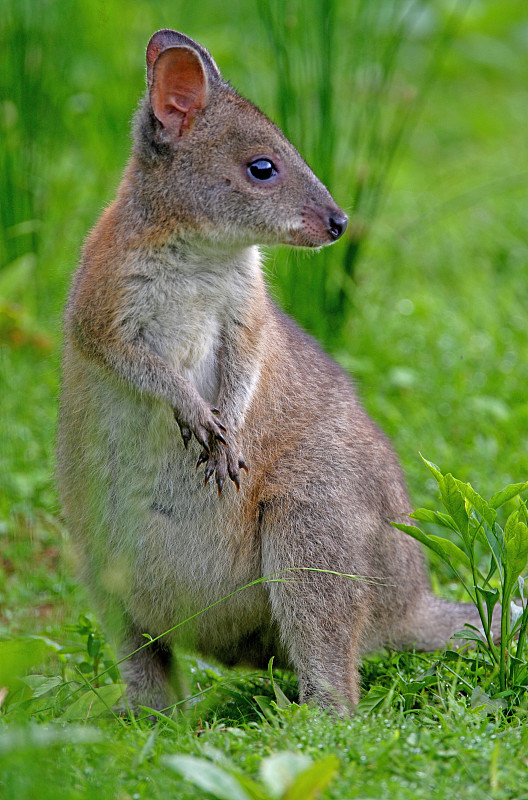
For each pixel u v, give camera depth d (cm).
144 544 908
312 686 866
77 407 922
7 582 1087
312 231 923
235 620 923
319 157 1446
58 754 652
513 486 808
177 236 887
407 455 1269
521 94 2489
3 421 1277
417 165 2188
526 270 1748
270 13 1439
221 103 918
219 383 927
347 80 1575
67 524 960
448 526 822
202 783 568
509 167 2103
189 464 901
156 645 939
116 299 872
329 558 889
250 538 908
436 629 995
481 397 1388
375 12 1551
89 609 1043
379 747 668
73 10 1695
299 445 927
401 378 1430
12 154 1552
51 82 1636
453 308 1650
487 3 2584
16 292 1516
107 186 1606
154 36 911
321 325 1490
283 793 570
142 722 767
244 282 914
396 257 1741
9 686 797
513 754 675
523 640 819
